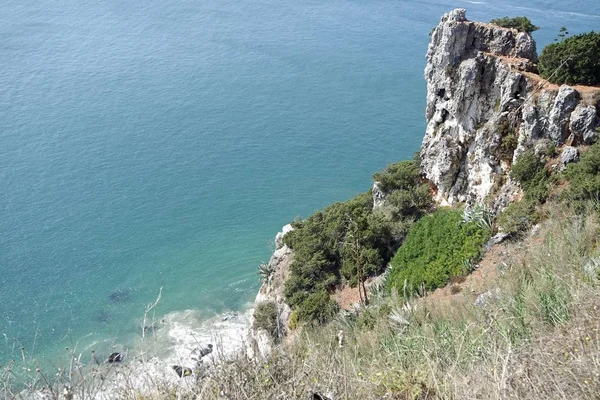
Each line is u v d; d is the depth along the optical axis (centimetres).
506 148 3588
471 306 1712
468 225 3534
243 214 8069
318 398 751
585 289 1157
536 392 719
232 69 13062
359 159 9369
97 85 12388
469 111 3859
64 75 12825
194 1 18338
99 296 6309
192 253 7150
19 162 9338
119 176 9012
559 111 3219
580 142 3189
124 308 6050
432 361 947
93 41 15038
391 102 11100
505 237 3222
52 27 15950
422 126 10194
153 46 14625
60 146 9838
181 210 8150
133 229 7731
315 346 1052
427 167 4409
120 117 10962
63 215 8000
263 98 11606
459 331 1163
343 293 4162
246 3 17975
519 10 14462
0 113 11000
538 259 1856
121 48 14512
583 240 2061
